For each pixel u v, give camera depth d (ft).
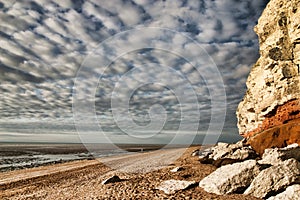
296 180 37.45
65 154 204.23
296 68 68.80
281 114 71.67
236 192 40.52
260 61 90.63
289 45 71.87
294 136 60.54
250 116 91.25
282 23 75.25
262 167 43.57
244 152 68.85
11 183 67.36
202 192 42.22
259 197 37.63
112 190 47.67
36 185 62.85
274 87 74.33
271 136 66.54
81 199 43.16
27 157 175.52
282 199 32.63
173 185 47.06
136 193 43.96
